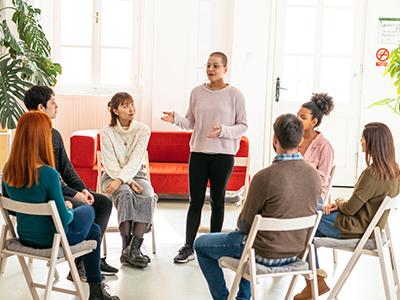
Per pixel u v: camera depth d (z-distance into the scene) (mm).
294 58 7332
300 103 7359
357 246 3352
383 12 7293
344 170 7469
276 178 2881
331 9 7297
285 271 2959
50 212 2961
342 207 3412
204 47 7215
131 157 4332
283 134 2924
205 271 3260
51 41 7293
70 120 7176
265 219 2807
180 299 3672
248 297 3377
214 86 4336
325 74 7371
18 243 3191
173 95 7180
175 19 7098
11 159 3039
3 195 3205
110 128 4406
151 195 4277
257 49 7258
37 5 7203
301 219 2885
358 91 7395
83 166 6203
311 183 2949
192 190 4348
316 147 4133
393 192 3336
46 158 3055
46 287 3043
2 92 5855
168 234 5164
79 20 7297
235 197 6055
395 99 6832
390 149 3305
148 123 7262
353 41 7340
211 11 7172
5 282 3848
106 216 3896
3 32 5973
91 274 3395
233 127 4211
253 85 7305
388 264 4492
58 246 3035
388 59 7164
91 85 7363
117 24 7328
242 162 4953
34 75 6090
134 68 7375
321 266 4445
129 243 4254
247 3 7180
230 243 3104
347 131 7445
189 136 6785
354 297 3822
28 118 3035
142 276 4051
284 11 7266
